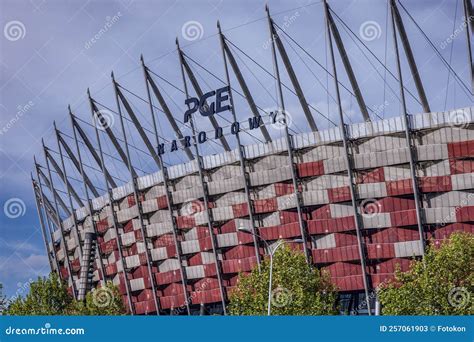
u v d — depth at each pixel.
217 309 119.00
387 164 99.56
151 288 127.31
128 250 133.75
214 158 115.44
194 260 120.12
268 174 108.88
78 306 114.94
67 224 150.50
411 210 97.94
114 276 137.38
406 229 98.81
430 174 97.69
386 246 99.12
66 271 156.25
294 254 83.62
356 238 102.12
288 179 107.12
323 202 104.19
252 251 112.00
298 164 105.81
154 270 127.12
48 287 116.31
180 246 120.75
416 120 98.00
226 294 114.81
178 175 119.81
